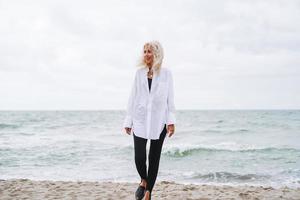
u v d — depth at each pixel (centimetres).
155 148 358
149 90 356
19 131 2911
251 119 5034
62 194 537
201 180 872
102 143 1931
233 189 622
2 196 515
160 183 706
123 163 1202
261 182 844
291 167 1138
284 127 3262
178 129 3070
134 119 359
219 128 3189
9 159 1301
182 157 1427
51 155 1413
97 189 591
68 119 5425
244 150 1622
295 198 537
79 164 1181
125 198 504
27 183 670
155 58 353
